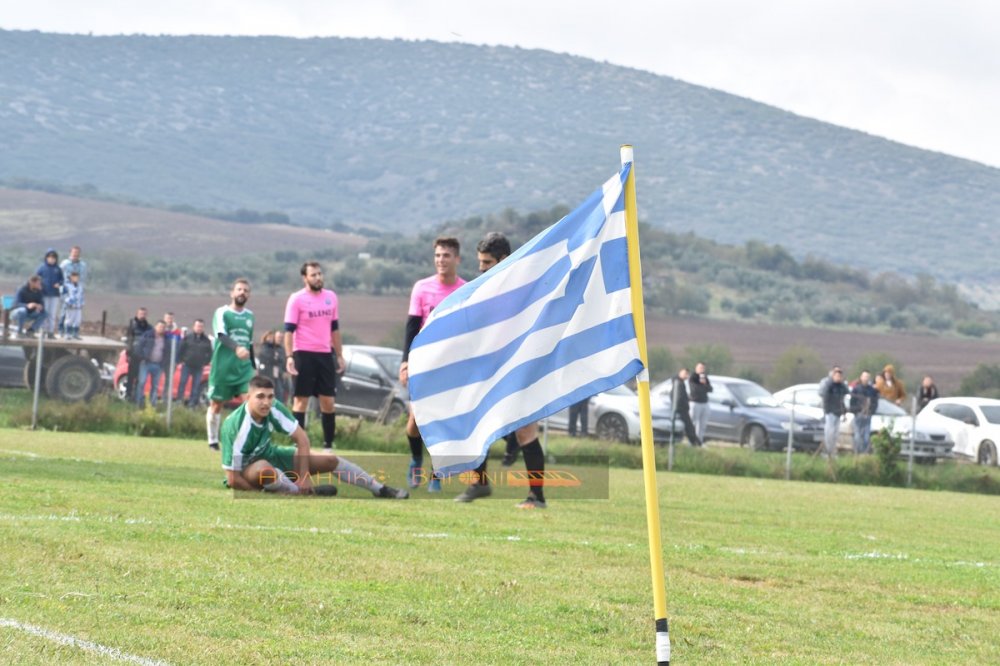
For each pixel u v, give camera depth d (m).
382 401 34.78
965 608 9.73
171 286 139.12
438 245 14.72
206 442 24.11
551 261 8.22
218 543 10.18
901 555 12.86
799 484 24.66
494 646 7.36
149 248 190.75
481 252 14.16
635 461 26.97
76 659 6.35
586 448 26.91
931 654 8.05
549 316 8.16
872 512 18.31
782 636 8.27
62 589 7.92
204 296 132.00
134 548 9.60
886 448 27.59
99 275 137.25
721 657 7.56
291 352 18.62
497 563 10.27
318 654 6.82
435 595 8.70
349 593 8.52
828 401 27.83
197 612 7.60
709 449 27.92
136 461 18.30
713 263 157.12
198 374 29.66
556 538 12.08
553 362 8.15
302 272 18.62
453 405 8.39
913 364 104.12
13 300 32.88
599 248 8.09
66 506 11.91
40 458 17.61
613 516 14.48
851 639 8.33
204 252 191.12
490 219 160.88
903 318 143.88
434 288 14.88
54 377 32.00
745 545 12.82
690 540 12.91
